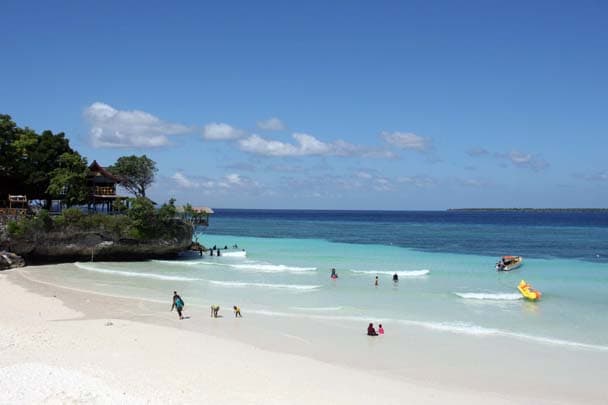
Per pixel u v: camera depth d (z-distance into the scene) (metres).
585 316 33.12
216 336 27.12
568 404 19.23
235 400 17.33
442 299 38.03
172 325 29.23
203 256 65.31
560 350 25.97
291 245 80.75
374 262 58.97
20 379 17.64
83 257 57.19
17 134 61.75
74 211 55.66
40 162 61.66
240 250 71.62
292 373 21.20
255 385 19.22
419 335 28.44
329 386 19.80
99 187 64.81
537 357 24.84
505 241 88.81
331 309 34.56
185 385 18.48
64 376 18.20
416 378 21.64
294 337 27.67
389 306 35.66
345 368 22.56
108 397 16.56
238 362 22.27
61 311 31.66
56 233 54.31
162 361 21.42
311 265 56.22
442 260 60.94
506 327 30.34
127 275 48.09
